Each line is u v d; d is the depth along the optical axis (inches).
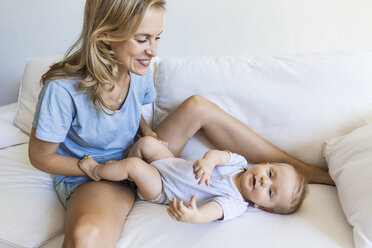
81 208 37.1
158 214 41.4
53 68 40.4
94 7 34.3
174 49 71.0
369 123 48.2
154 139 47.8
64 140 43.4
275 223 39.9
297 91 50.8
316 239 36.6
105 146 45.4
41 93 38.7
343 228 38.4
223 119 51.0
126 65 36.9
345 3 58.5
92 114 40.7
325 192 46.6
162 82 56.8
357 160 41.0
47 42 79.0
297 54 53.8
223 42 67.7
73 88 38.5
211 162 43.9
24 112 63.3
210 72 54.6
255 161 52.5
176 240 36.8
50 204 44.6
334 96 49.6
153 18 33.4
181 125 51.6
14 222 40.3
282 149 52.1
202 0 64.9
